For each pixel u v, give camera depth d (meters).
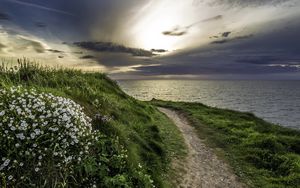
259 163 15.22
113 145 9.21
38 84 12.27
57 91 11.46
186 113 32.25
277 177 13.80
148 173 10.38
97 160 8.24
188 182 12.02
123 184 7.79
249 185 12.67
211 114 32.22
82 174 7.52
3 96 7.61
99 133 9.28
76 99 12.17
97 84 20.72
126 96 23.95
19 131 6.55
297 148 18.86
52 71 16.56
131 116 17.00
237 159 15.88
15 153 6.41
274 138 19.33
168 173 12.34
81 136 7.90
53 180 6.60
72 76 18.22
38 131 6.50
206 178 12.83
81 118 8.37
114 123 11.44
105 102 14.82
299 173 13.71
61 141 7.06
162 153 14.05
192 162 14.61
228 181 12.83
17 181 6.21
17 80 12.35
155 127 17.81
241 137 20.22
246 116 32.53
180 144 17.61
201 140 19.66
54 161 6.88
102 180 7.72
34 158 6.52
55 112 7.21
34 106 7.15
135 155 10.62
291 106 167.88
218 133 21.36
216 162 15.16
